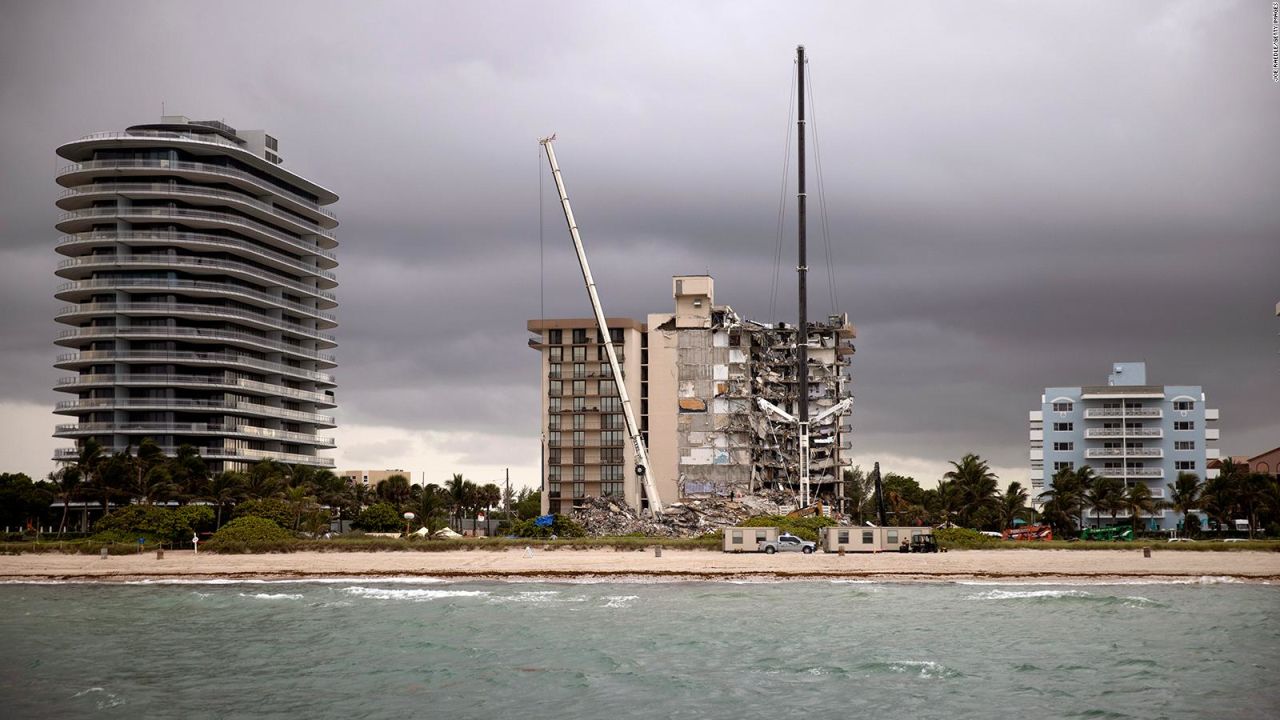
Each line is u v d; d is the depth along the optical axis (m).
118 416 179.62
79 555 119.94
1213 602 85.00
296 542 122.44
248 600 91.06
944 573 104.56
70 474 149.25
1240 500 157.50
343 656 62.56
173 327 182.38
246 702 51.09
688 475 193.62
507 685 54.16
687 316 197.62
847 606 83.88
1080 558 111.12
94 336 181.12
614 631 71.38
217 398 184.25
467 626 74.12
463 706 49.88
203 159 190.75
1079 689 52.31
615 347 198.88
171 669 59.09
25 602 90.50
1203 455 189.75
